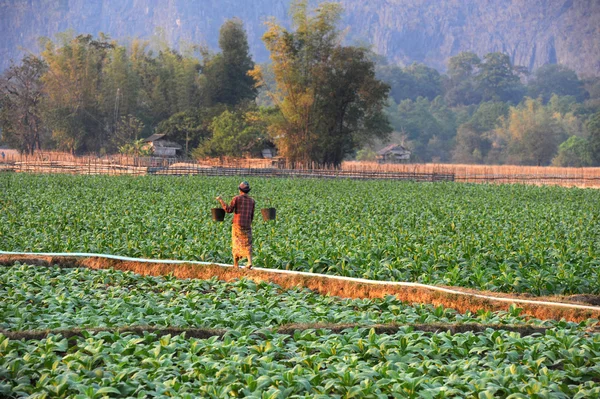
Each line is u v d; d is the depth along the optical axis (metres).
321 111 150.12
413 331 23.14
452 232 46.22
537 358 19.69
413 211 60.16
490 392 16.58
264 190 82.94
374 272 32.81
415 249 37.41
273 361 19.58
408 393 16.78
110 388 16.53
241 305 26.88
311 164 146.38
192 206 60.91
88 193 73.44
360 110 154.50
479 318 25.55
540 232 45.59
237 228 33.78
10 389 16.95
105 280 32.59
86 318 23.94
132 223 49.31
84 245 39.28
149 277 33.19
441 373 18.62
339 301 29.91
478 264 34.72
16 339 21.52
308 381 17.34
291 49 148.12
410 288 30.31
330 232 44.91
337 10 148.12
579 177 125.44
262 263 35.78
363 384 16.94
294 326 23.48
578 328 24.52
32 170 129.12
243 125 165.50
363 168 152.12
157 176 108.81
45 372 18.12
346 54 147.88
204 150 162.25
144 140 182.25
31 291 29.42
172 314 24.89
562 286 31.05
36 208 58.16
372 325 23.56
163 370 18.30
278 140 153.50
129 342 20.20
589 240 43.47
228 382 17.56
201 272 34.34
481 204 69.94
